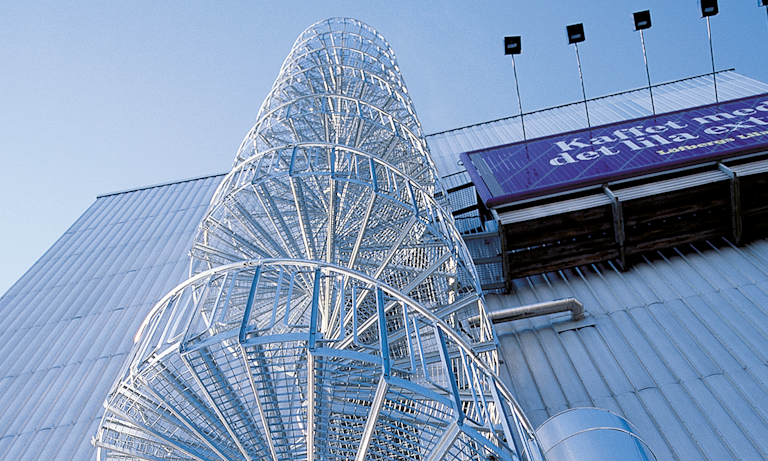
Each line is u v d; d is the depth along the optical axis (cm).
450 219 1181
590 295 1462
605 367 1215
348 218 1195
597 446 761
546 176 1716
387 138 1569
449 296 1155
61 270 2083
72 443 1228
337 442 780
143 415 909
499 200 1608
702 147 1683
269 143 1518
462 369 1103
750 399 1077
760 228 1552
